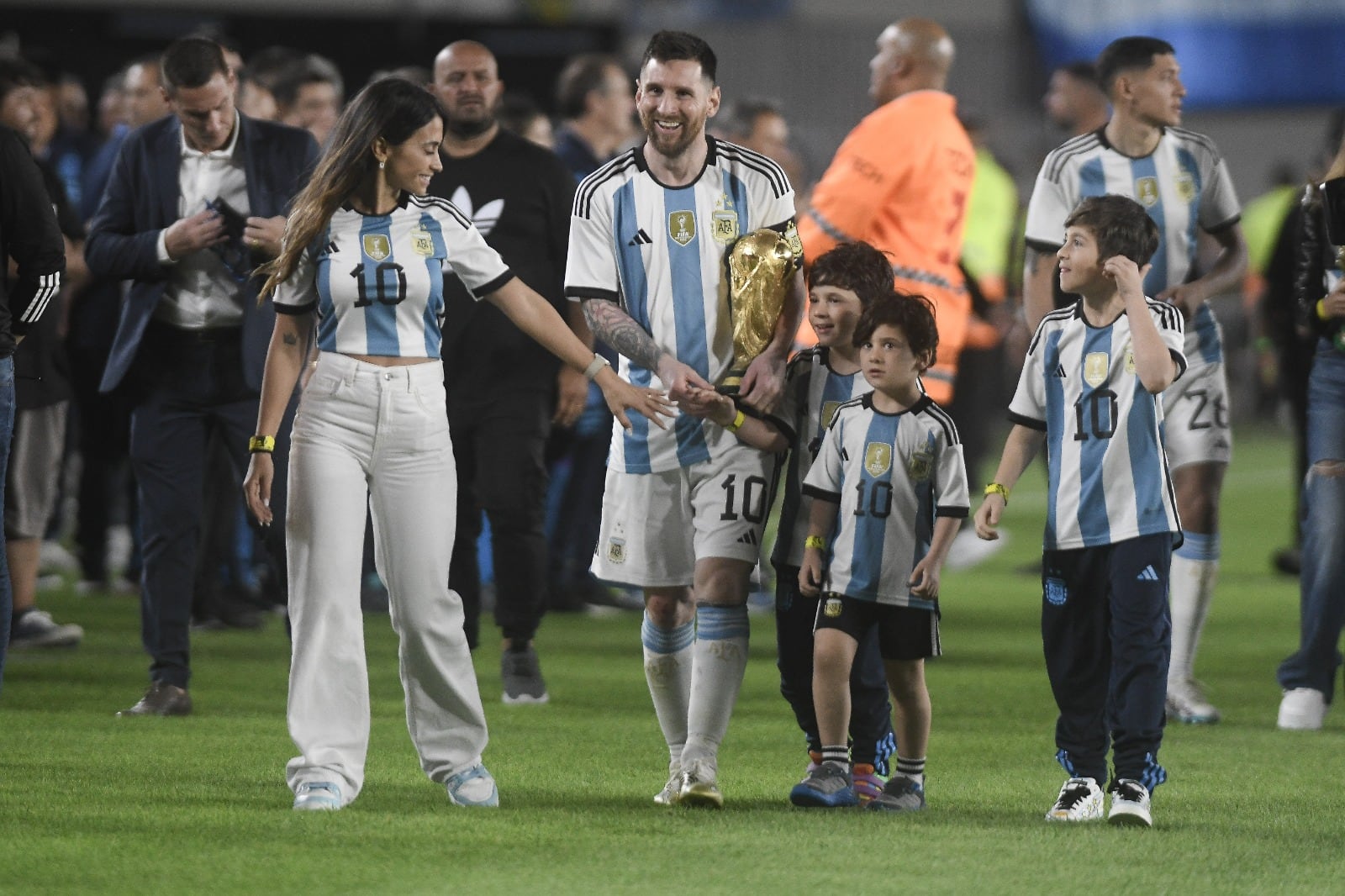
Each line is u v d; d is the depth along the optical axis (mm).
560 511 38562
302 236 18156
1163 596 18828
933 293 28578
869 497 19094
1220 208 26375
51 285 21312
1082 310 19453
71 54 50062
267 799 19125
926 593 18953
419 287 18406
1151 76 25672
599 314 19828
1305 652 26141
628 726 25203
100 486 38875
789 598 20109
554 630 35969
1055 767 22500
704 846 17156
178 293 25266
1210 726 26266
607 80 35344
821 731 19438
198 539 25672
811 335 29844
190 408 25453
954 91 99625
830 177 28484
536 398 27500
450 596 18859
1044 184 26234
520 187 27766
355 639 18625
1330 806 20094
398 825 17844
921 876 16078
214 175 25422
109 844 16859
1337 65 101188
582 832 17750
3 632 21531
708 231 19688
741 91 96500
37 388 30484
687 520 19781
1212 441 26688
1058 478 19344
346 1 55438
